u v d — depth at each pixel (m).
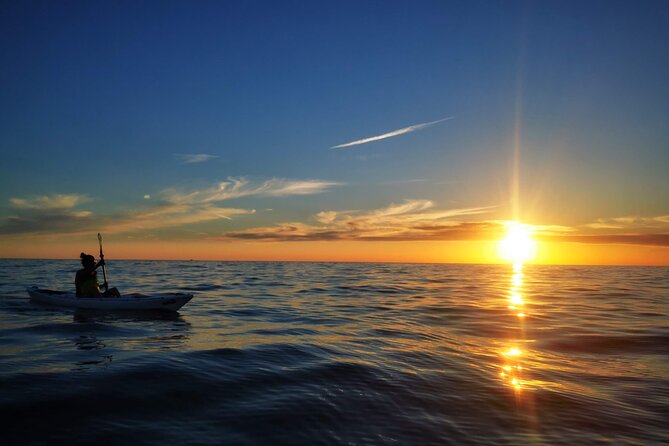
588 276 52.88
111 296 14.40
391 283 31.27
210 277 37.16
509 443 4.34
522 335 10.28
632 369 7.29
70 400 5.25
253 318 12.85
